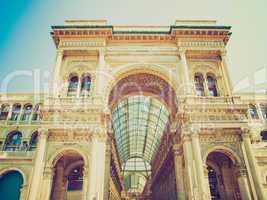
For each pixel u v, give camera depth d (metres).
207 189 25.05
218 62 34.03
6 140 34.06
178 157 33.69
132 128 63.53
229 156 27.55
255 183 25.03
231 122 28.11
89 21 35.38
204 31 33.94
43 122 27.38
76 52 33.41
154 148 70.69
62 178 29.83
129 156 85.81
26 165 30.05
